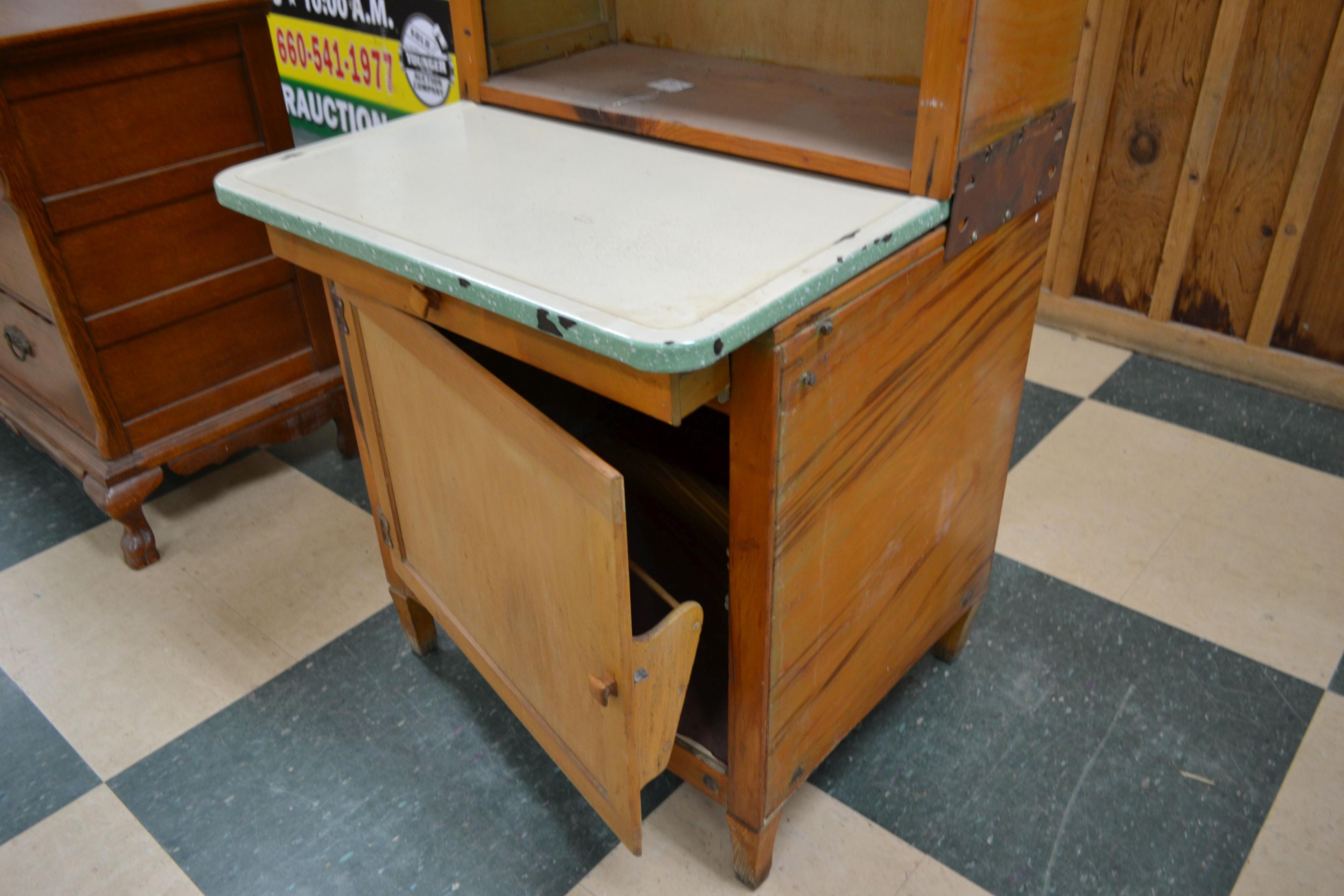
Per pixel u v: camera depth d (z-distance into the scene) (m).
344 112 2.73
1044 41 0.92
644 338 0.67
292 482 1.88
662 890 1.15
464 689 1.43
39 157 1.34
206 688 1.44
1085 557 1.64
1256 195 1.91
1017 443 1.91
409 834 1.23
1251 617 1.51
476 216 0.89
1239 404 2.02
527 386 1.26
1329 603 1.53
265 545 1.72
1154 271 2.12
